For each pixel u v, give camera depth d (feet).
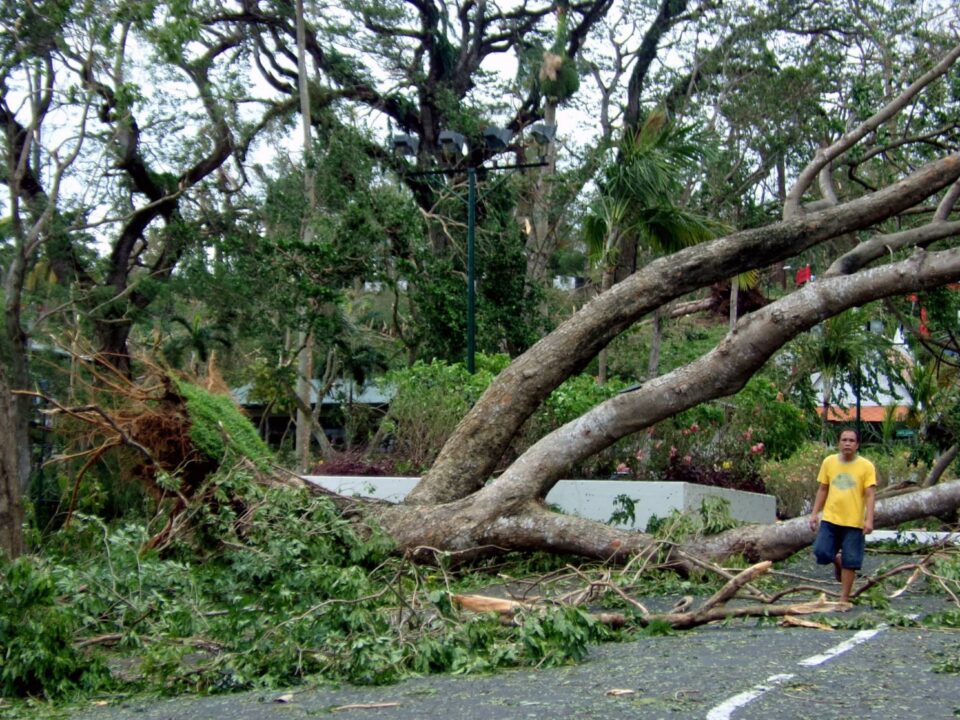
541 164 70.08
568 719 17.04
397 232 93.40
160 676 24.54
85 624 27.30
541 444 41.98
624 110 118.73
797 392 80.28
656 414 42.39
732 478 56.85
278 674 23.71
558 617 23.47
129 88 82.74
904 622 27.25
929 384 73.87
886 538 54.03
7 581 24.30
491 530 40.22
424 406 53.83
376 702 20.13
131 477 46.16
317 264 85.71
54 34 81.71
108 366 45.19
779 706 17.07
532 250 126.52
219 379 50.47
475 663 23.03
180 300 109.50
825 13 108.58
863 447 90.89
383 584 35.14
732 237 45.44
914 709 16.69
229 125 102.94
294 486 41.98
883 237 44.73
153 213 102.63
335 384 106.22
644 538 39.14
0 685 23.71
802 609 29.37
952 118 73.20
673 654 22.84
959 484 41.32
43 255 98.02
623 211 67.87
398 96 116.16
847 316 76.64
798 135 108.37
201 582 34.53
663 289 45.09
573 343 45.09
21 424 77.36
